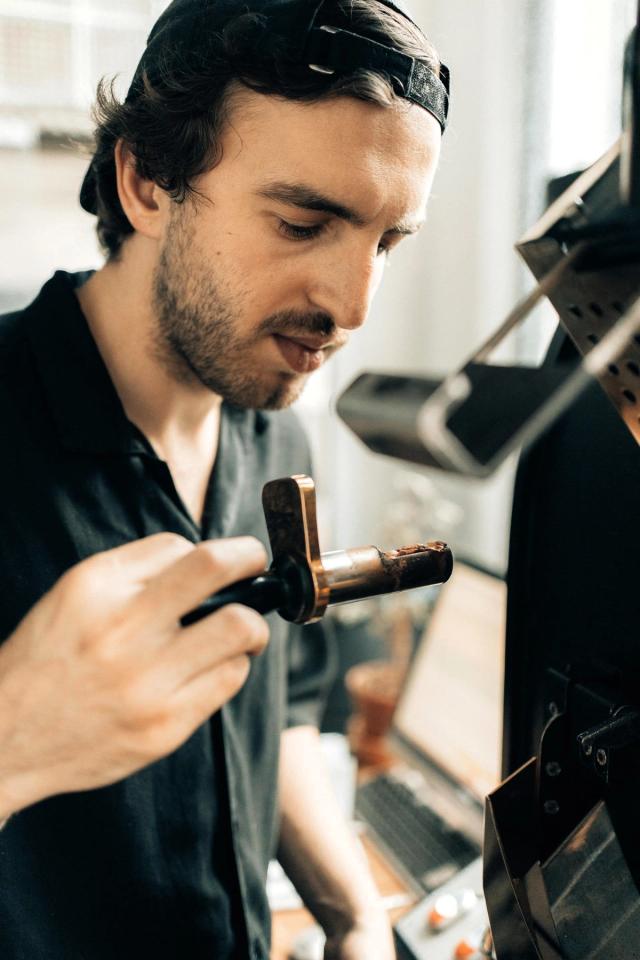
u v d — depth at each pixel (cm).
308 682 109
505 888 48
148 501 77
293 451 102
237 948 81
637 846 46
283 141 60
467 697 134
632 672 52
